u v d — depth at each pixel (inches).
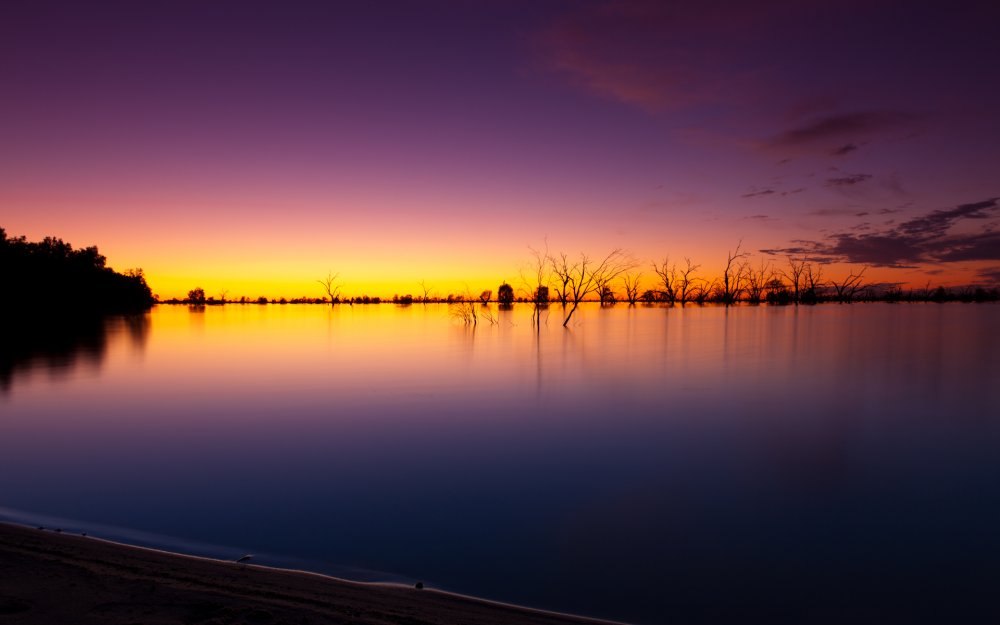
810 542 241.3
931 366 838.5
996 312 2669.8
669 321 2037.4
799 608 188.9
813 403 554.6
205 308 3978.8
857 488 308.3
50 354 985.5
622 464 351.3
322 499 285.0
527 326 1820.9
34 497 283.9
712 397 589.3
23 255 2106.3
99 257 2696.9
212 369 805.9
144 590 148.0
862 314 2492.6
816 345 1150.3
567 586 199.0
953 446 399.5
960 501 290.5
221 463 347.9
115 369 797.9
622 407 535.2
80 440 404.5
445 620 146.3
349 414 498.3
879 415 502.9
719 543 239.0
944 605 192.2
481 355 985.5
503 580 202.1
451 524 254.5
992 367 818.2
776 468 343.9
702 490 305.1
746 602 191.0
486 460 356.5
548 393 610.5
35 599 138.3
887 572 215.8
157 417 486.0
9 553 173.6
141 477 319.6
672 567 216.5
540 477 324.2
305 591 160.4
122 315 2605.8
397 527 250.1
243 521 253.4
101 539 212.5
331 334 1465.3
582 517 264.8
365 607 150.4
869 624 180.1
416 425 458.3
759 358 944.9
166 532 239.1
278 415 491.5
